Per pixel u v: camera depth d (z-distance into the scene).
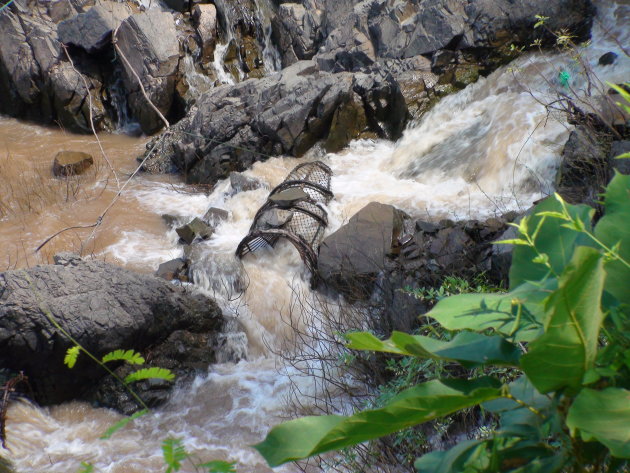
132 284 7.64
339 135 12.91
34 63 15.87
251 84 13.64
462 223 8.49
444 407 1.15
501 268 6.94
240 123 12.91
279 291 8.71
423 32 13.80
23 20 16.42
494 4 13.48
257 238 9.29
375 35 14.65
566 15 13.23
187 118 13.85
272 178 11.88
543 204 1.38
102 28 15.65
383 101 13.15
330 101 12.64
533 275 1.33
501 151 10.95
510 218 8.32
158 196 12.02
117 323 7.30
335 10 16.19
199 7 16.77
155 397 7.37
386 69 13.66
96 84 15.89
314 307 8.39
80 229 10.68
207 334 8.09
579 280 0.99
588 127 8.20
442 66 13.48
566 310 1.01
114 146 14.84
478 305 1.29
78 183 12.45
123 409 7.32
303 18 16.75
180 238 10.20
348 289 8.39
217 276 8.93
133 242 10.28
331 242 8.76
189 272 9.10
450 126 12.48
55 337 7.12
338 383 6.92
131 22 15.63
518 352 1.21
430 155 12.03
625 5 13.47
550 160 10.36
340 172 12.09
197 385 7.66
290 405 7.12
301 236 8.83
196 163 12.88
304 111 12.55
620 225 1.28
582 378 1.08
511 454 1.25
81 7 16.75
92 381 7.48
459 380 1.22
